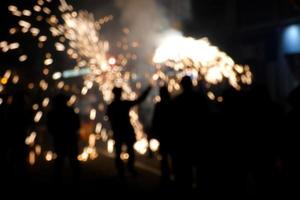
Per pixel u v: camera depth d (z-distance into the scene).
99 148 20.66
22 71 38.56
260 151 8.05
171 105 9.24
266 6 21.39
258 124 8.07
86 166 15.26
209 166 8.51
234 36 22.73
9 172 13.27
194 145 8.87
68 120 11.67
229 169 8.29
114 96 12.07
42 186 12.07
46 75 37.94
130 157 12.26
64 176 13.53
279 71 20.25
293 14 19.91
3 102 12.84
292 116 7.13
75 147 11.78
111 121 12.04
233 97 8.32
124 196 10.37
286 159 7.13
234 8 23.00
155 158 16.41
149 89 12.27
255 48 21.56
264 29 21.02
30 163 16.69
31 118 13.07
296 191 7.03
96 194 10.72
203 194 8.77
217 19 24.33
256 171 8.16
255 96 8.20
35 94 30.59
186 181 9.30
